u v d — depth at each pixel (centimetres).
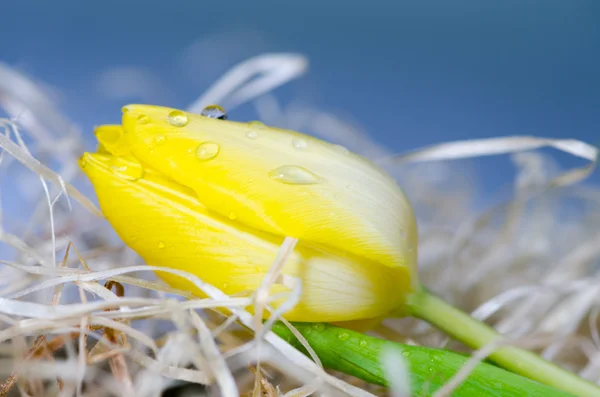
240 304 25
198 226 26
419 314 28
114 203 26
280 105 47
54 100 36
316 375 26
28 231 30
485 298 34
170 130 26
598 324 33
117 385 25
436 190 39
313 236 26
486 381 26
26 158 27
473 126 51
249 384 28
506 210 35
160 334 30
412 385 26
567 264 34
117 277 26
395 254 26
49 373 25
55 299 26
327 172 26
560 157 49
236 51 50
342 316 26
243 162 25
